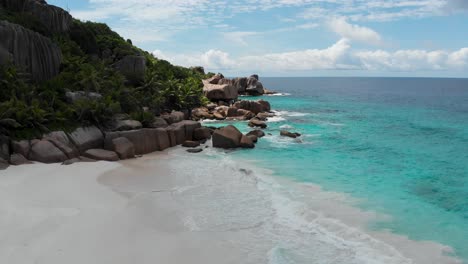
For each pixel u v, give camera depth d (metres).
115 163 26.58
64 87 34.41
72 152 26.83
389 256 14.19
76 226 15.37
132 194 20.06
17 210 16.56
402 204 20.39
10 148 24.89
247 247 14.45
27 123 26.27
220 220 17.08
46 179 21.61
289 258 13.70
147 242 14.45
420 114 67.12
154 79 48.81
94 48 49.94
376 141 39.62
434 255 14.41
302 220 17.44
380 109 75.75
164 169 26.00
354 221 17.64
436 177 26.23
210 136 38.94
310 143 37.75
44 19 45.75
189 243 14.56
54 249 13.32
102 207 17.73
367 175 26.28
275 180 24.34
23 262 12.27
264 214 17.98
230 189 21.80
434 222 17.89
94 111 30.27
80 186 20.77
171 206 18.55
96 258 12.96
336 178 25.33
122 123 31.86
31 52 34.66
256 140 37.44
